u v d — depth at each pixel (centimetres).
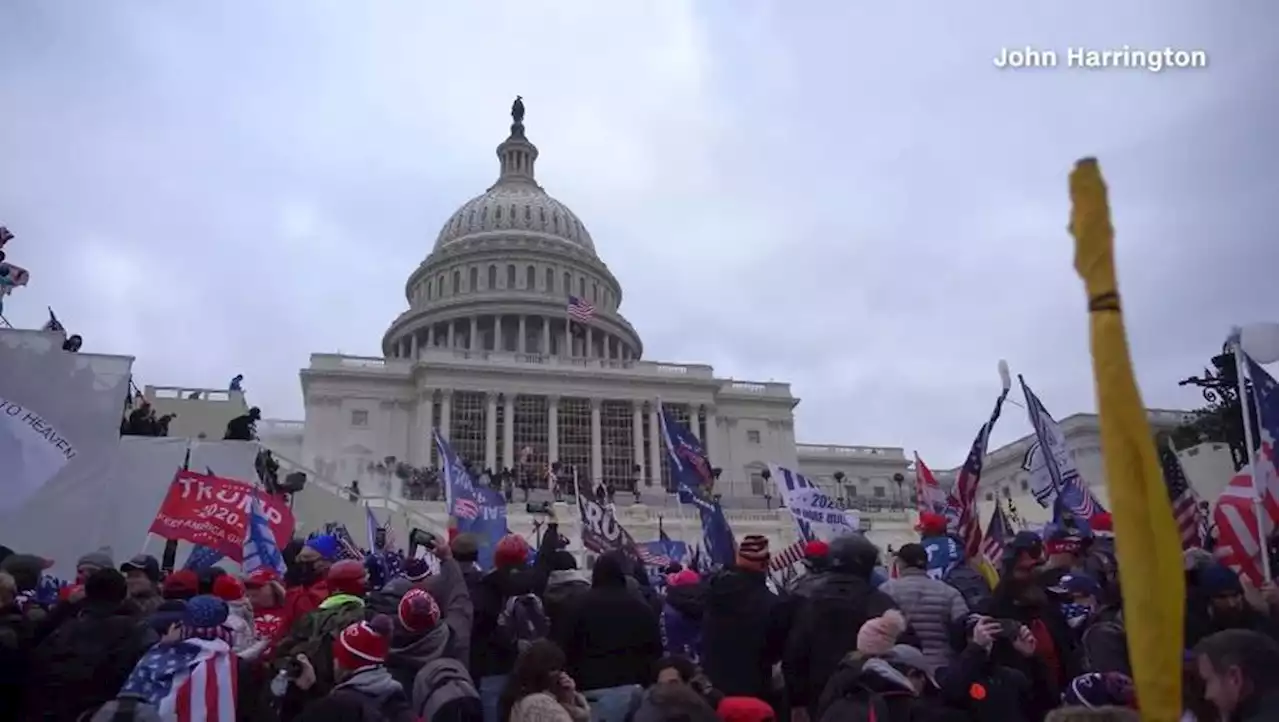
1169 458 1575
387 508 4072
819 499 1798
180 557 2189
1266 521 1307
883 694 659
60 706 770
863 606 838
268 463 2986
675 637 1121
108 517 2153
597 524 1900
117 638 808
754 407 8881
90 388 2195
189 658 726
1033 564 866
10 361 2156
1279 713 482
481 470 6419
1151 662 271
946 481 9881
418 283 11650
